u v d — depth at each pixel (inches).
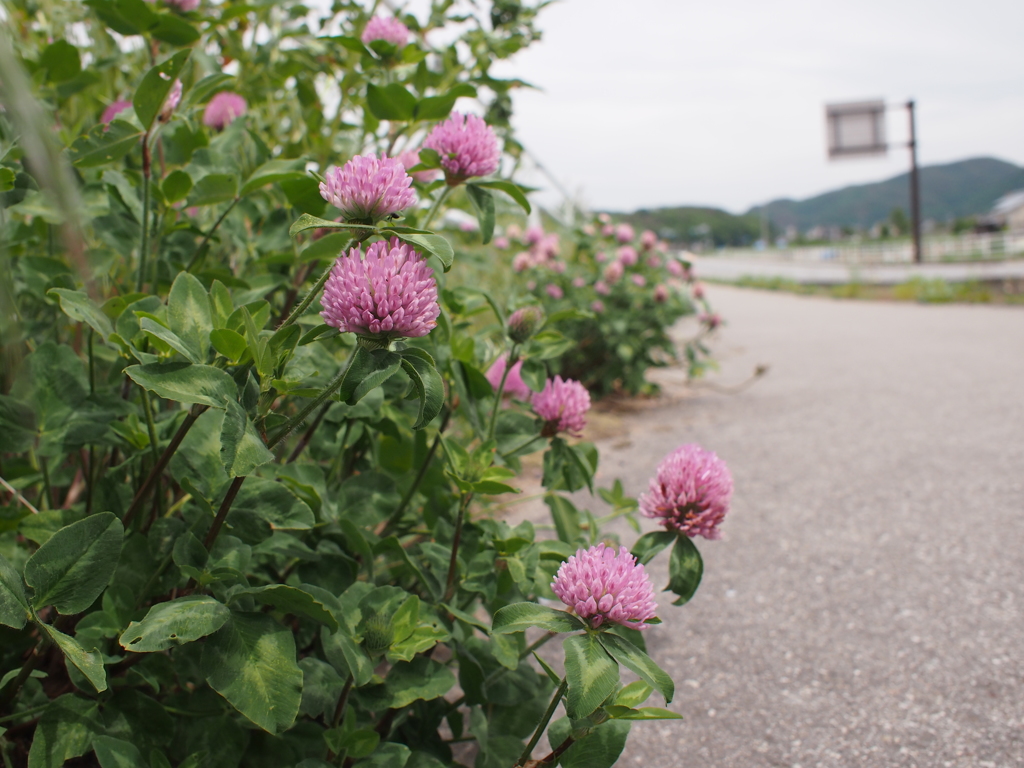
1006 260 1063.0
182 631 39.2
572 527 67.7
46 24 93.2
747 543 115.6
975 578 101.6
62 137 76.3
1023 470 147.0
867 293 725.3
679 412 210.8
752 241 6230.3
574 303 219.1
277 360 41.2
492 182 57.0
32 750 41.5
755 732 70.2
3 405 50.3
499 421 68.1
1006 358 284.5
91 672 37.3
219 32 92.0
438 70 92.7
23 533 49.5
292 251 70.6
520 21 93.9
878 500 133.4
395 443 70.8
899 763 65.4
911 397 220.1
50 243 69.7
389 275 38.3
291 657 40.9
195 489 46.1
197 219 74.9
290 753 48.9
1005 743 67.6
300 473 57.7
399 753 48.5
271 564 58.9
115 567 41.6
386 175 39.8
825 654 83.8
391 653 48.4
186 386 38.6
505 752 55.9
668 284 234.2
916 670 80.1
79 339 72.4
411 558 59.3
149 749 44.9
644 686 46.5
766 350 338.3
